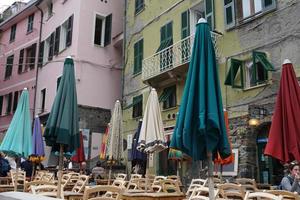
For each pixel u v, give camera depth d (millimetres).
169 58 17172
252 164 12812
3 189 11172
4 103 31047
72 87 7992
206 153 4703
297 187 8008
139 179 10891
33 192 6707
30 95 27594
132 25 22203
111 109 23547
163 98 17500
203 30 4977
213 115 4434
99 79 23422
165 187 8977
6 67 31703
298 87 6199
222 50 14969
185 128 4508
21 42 30531
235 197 7527
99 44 24219
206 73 4723
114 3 25078
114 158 13289
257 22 13672
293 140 5730
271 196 4625
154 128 9945
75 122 7785
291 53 12234
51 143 7879
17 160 10633
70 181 11469
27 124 10359
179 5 18094
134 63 21281
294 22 12320
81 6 23422
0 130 30656
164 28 18922
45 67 26297
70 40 23531
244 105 13477
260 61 12727
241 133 13352
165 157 17312
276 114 6098
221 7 15414
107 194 7258
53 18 26578
